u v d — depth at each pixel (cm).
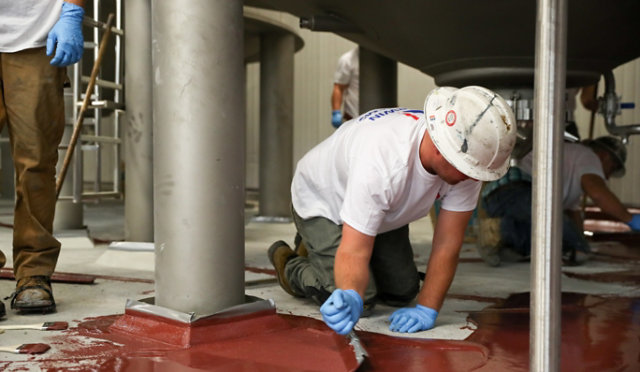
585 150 331
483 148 150
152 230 314
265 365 148
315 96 793
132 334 172
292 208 212
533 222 92
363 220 160
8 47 187
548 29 88
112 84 338
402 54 321
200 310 170
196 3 166
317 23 302
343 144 187
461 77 309
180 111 167
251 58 666
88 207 675
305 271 207
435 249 184
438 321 195
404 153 162
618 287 256
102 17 496
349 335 172
